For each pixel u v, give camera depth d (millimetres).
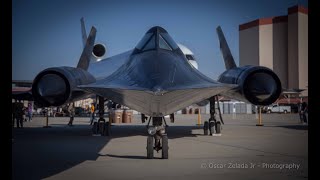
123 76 9492
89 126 21281
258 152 8945
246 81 11695
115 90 7754
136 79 8758
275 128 18203
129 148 9961
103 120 14180
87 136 13898
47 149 9766
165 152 7988
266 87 11375
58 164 7301
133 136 13875
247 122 24859
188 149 9602
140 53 10406
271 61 63500
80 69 12492
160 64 9359
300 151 9102
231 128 18141
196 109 57438
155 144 8344
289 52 61812
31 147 10219
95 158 8141
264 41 63312
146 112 8398
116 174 6262
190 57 22672
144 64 9539
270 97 11781
